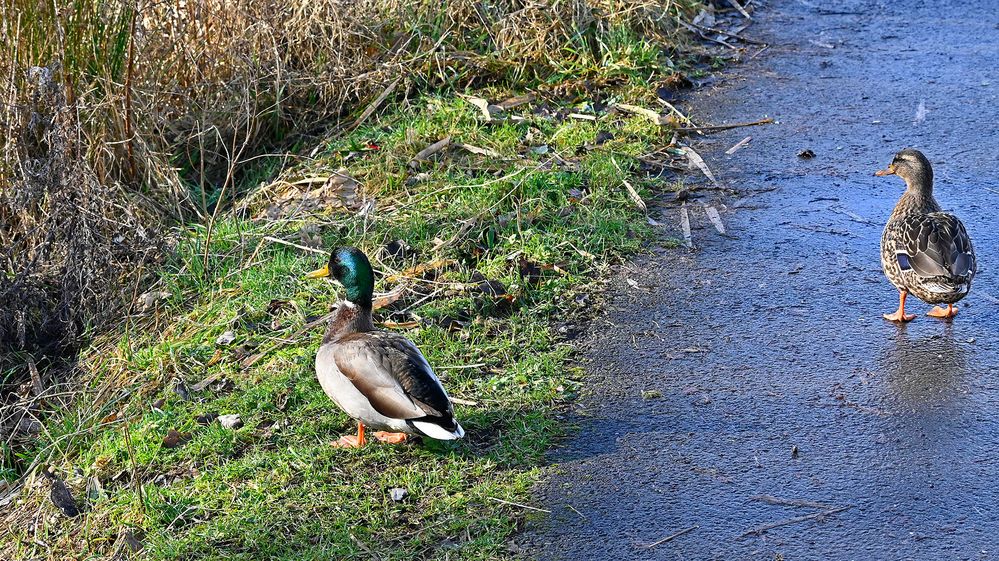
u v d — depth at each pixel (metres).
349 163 8.41
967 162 8.05
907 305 6.26
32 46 7.84
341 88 9.27
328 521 4.63
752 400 5.38
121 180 8.20
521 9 10.05
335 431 5.26
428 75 9.48
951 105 9.09
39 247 7.21
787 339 5.93
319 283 6.61
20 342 6.96
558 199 7.43
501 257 6.70
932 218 5.95
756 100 9.29
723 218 7.34
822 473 4.82
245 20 9.02
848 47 10.46
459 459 4.96
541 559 4.36
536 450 5.01
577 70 9.59
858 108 9.08
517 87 9.43
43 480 5.43
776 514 4.57
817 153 8.27
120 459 5.25
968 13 11.36
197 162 8.87
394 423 4.73
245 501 4.78
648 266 6.75
